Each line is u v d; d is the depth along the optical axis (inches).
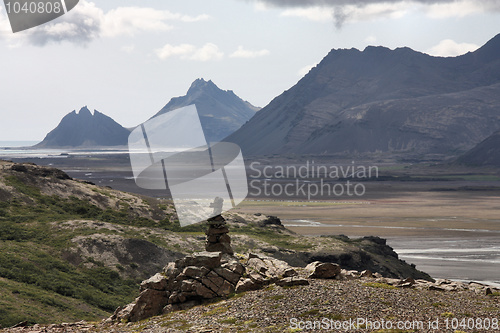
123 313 1111.0
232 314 941.2
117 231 2918.3
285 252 3223.4
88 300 2082.9
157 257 2662.4
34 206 3250.5
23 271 2203.5
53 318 1711.4
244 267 1146.7
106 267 2493.8
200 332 859.4
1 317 1593.3
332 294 972.6
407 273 3400.6
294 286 1046.4
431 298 936.3
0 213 3014.3
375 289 1000.2
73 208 3388.3
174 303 1081.4
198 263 1121.4
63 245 2620.6
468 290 1006.4
